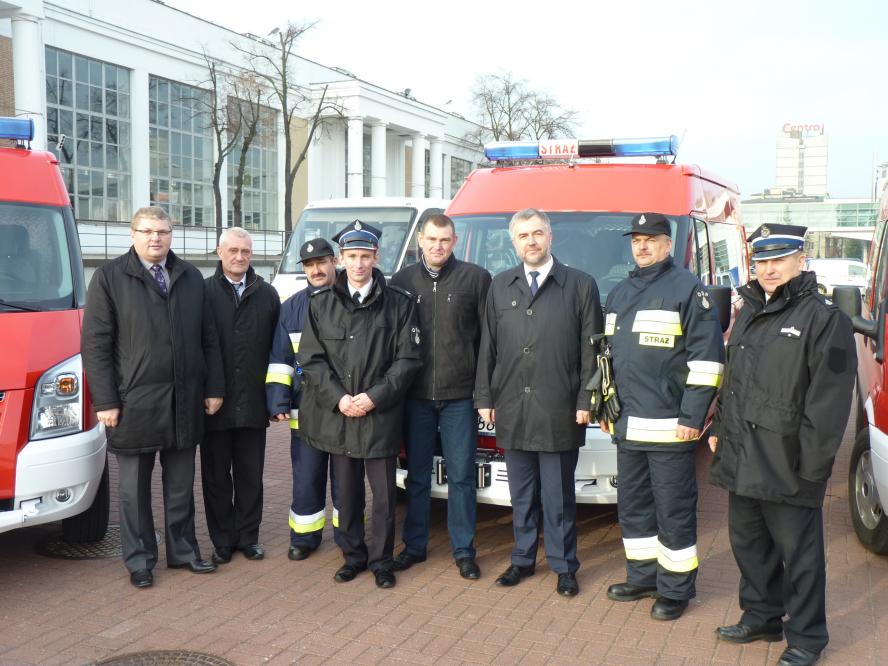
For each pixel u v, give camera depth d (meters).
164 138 34.31
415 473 5.07
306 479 5.19
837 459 7.69
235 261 5.10
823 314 3.59
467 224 6.48
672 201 6.14
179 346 4.78
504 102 47.91
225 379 5.10
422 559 5.17
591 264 5.98
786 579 3.82
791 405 3.65
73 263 5.60
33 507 4.66
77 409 4.88
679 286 4.26
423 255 4.93
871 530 5.18
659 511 4.32
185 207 35.75
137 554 4.83
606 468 5.16
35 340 4.88
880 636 4.11
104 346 4.66
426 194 53.78
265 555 5.31
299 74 41.22
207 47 34.88
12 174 5.73
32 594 4.66
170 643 4.05
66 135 29.91
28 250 5.45
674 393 4.27
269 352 5.26
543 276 4.63
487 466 5.19
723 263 7.15
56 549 5.39
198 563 5.01
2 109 27.03
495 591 4.70
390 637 4.11
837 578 4.86
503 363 4.66
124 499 4.82
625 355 4.34
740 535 3.98
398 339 4.77
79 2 29.52
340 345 4.72
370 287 4.77
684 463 4.28
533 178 6.58
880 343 4.96
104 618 4.34
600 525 5.87
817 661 3.84
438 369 4.88
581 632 4.17
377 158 45.72
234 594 4.67
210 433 5.14
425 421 5.01
